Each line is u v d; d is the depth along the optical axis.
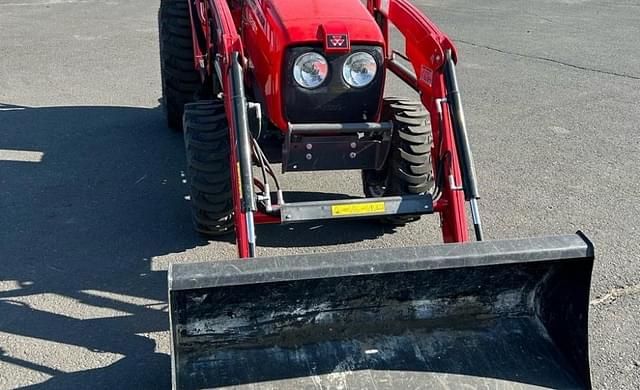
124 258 4.45
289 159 4.11
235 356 3.11
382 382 3.06
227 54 3.71
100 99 7.61
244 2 4.67
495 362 3.18
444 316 3.31
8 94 7.70
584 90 8.27
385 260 2.90
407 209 3.78
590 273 3.03
